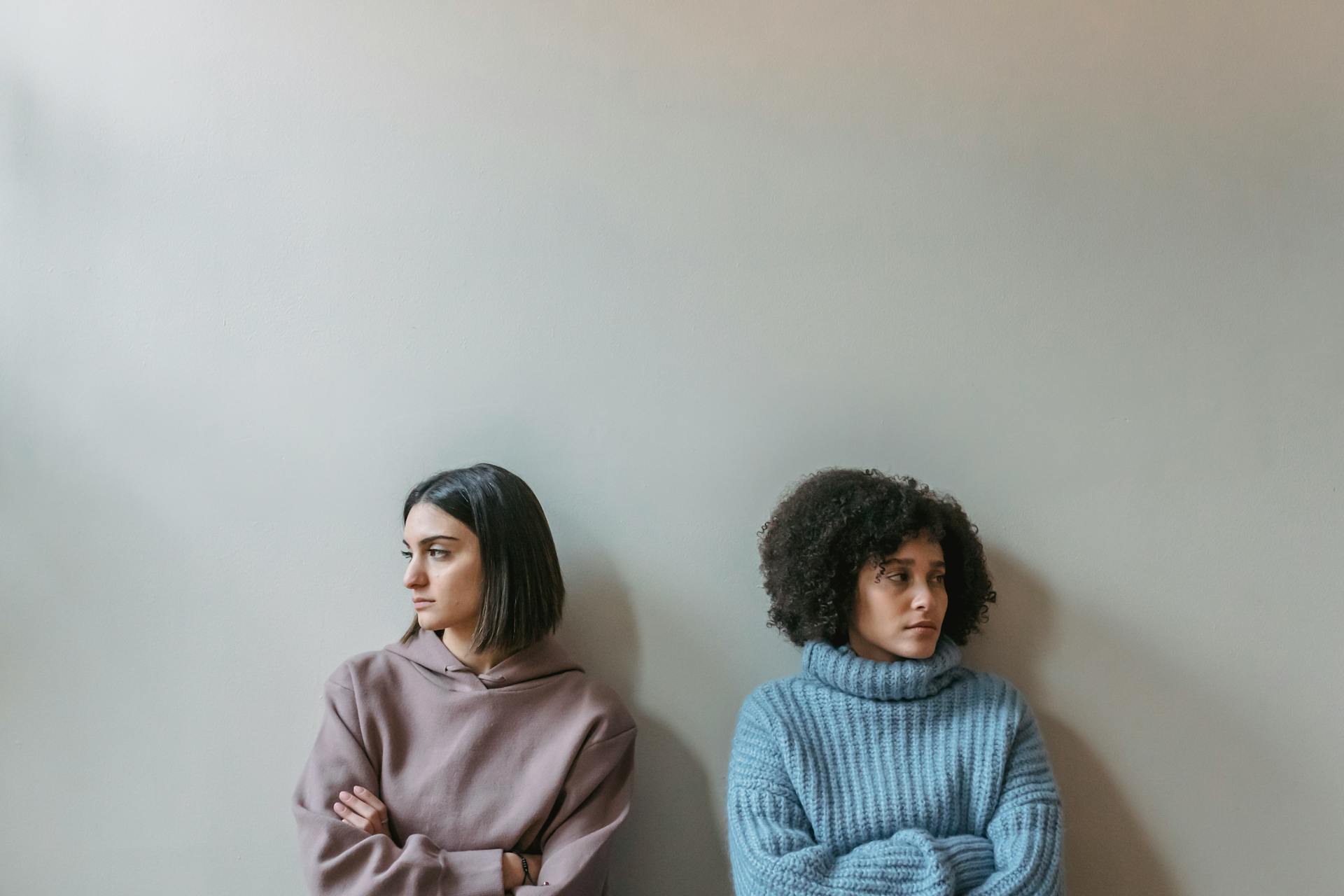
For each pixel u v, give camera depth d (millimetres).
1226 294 1320
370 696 1175
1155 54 1345
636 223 1322
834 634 1180
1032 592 1282
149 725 1268
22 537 1278
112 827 1255
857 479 1188
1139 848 1252
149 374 1298
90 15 1326
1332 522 1287
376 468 1300
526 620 1164
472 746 1143
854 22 1343
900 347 1312
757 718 1157
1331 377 1308
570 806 1126
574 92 1332
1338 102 1340
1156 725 1268
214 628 1280
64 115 1316
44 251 1302
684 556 1293
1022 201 1329
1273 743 1263
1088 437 1300
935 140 1333
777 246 1321
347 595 1287
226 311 1307
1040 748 1168
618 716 1187
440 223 1320
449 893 1045
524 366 1311
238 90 1324
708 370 1311
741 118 1331
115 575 1279
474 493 1163
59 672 1269
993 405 1303
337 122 1325
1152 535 1288
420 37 1333
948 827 1104
